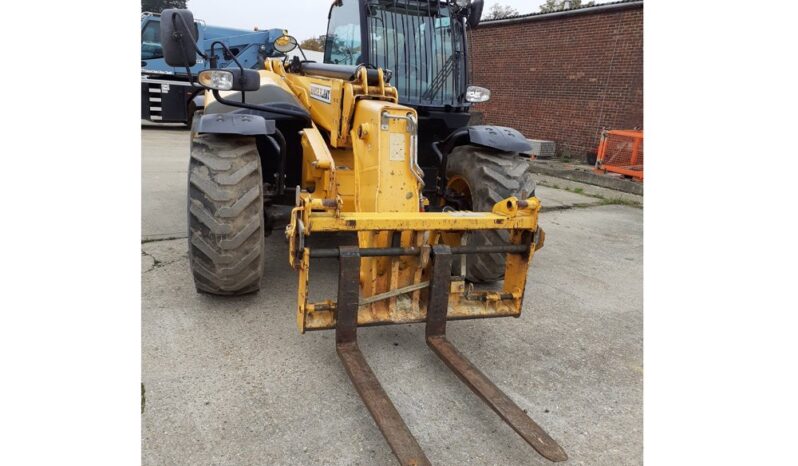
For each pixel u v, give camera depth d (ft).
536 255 17.07
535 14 40.91
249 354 9.49
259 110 11.72
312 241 15.37
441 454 7.34
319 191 11.69
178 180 24.38
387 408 7.29
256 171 10.61
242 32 48.42
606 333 11.46
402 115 9.95
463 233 9.81
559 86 40.01
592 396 9.03
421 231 9.01
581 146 39.01
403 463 6.26
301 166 13.74
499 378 9.40
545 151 38.81
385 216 8.69
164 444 7.13
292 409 8.05
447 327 11.19
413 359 9.79
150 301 11.32
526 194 12.35
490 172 12.14
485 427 7.97
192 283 12.35
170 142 37.93
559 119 40.37
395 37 13.73
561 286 14.23
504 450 7.50
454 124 14.44
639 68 34.78
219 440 7.29
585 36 37.68
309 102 13.25
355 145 10.72
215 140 10.69
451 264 9.75
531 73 42.01
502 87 44.60
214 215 10.27
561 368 9.89
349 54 14.11
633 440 7.91
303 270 8.36
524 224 9.57
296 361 9.36
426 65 14.20
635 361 10.27
